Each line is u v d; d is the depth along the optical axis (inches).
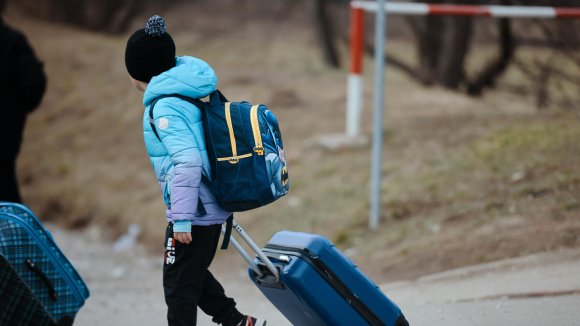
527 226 706.8
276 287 422.0
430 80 1646.2
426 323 530.6
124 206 1146.0
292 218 925.2
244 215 978.7
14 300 358.3
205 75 407.2
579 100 1167.6
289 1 3631.9
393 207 856.9
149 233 1037.2
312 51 2810.0
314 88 1455.5
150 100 404.2
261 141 399.5
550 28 1202.0
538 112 1169.4
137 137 1398.9
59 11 2485.2
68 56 1827.0
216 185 399.9
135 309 645.9
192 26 3474.4
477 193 822.5
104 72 1739.7
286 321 576.4
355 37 1050.7
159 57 411.8
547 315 505.7
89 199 1213.1
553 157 859.4
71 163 1360.7
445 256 696.4
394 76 2086.6
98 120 1512.1
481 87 1515.7
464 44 1569.9
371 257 761.0
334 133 1156.5
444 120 1146.7
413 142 1052.5
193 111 401.4
